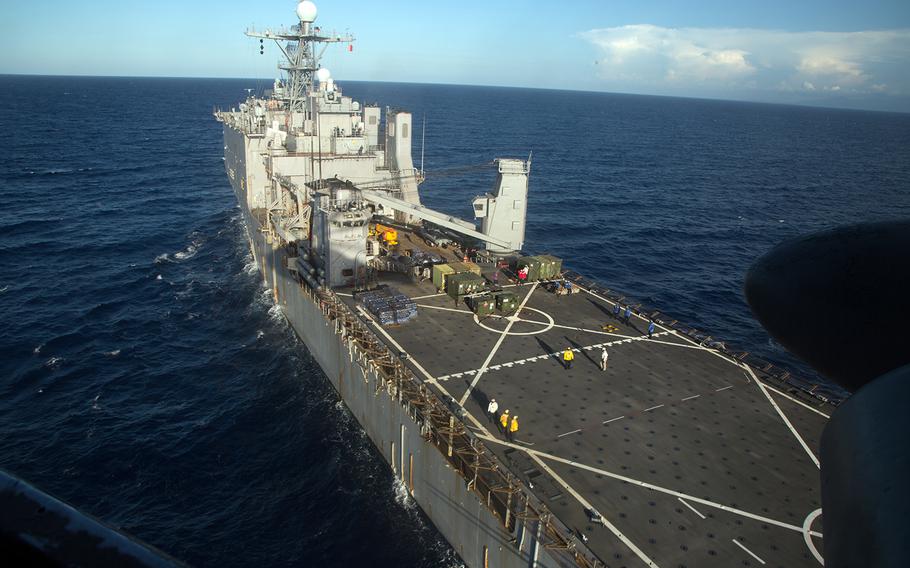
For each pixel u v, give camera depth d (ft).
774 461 105.81
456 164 533.14
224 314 213.66
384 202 195.62
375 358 135.23
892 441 11.21
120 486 128.47
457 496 104.17
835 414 14.07
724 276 268.00
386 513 120.47
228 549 112.78
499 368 136.26
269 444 142.72
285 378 171.12
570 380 131.75
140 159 529.04
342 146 242.17
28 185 404.77
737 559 83.76
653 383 131.54
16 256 265.13
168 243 292.61
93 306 216.54
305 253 192.44
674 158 645.92
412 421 116.47
